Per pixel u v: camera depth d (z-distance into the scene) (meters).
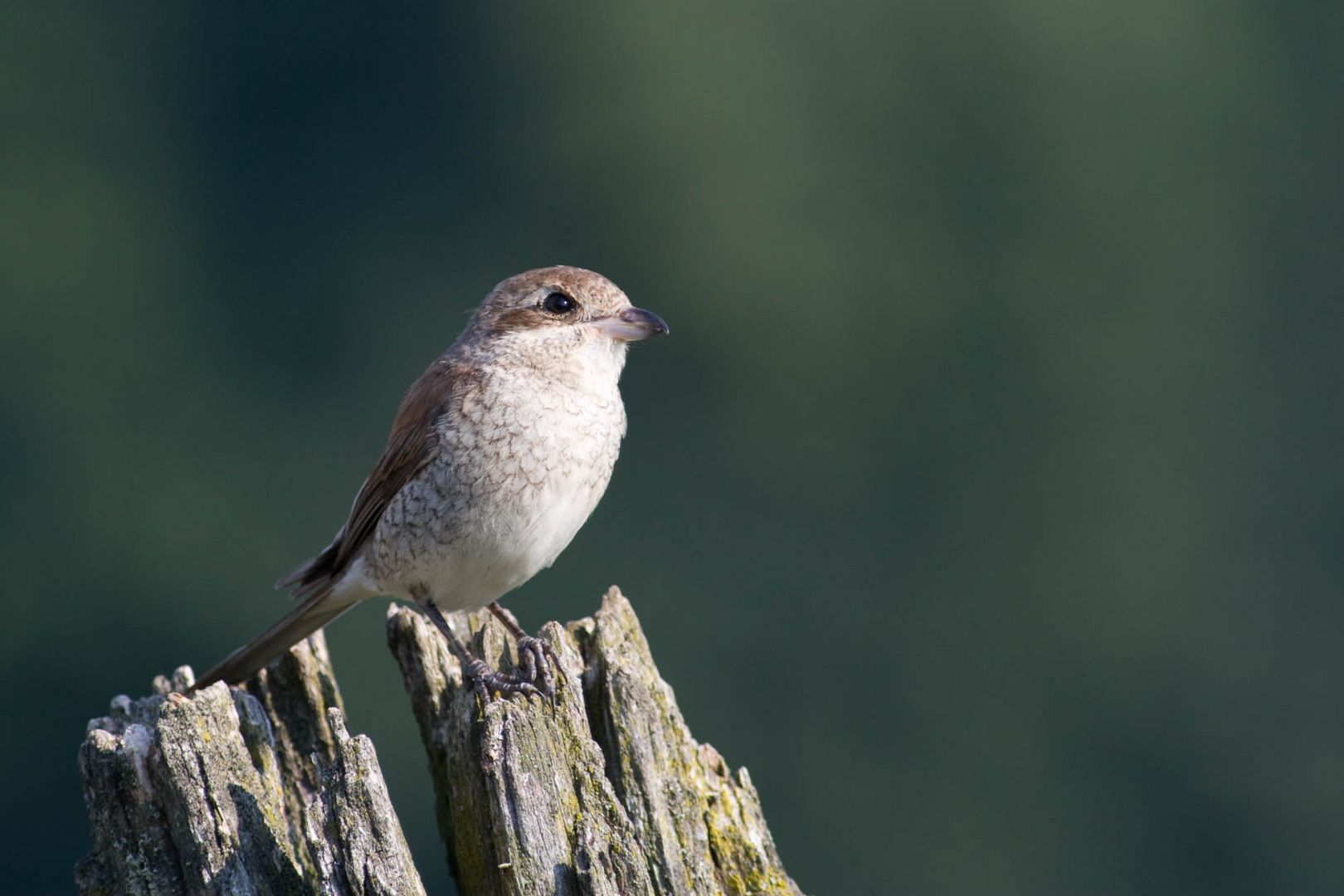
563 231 21.70
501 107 21.91
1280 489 20.00
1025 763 17.61
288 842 4.14
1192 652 18.72
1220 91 22.78
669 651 17.27
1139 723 18.30
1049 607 18.62
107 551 18.25
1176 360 20.80
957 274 20.75
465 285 20.95
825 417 19.75
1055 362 20.83
